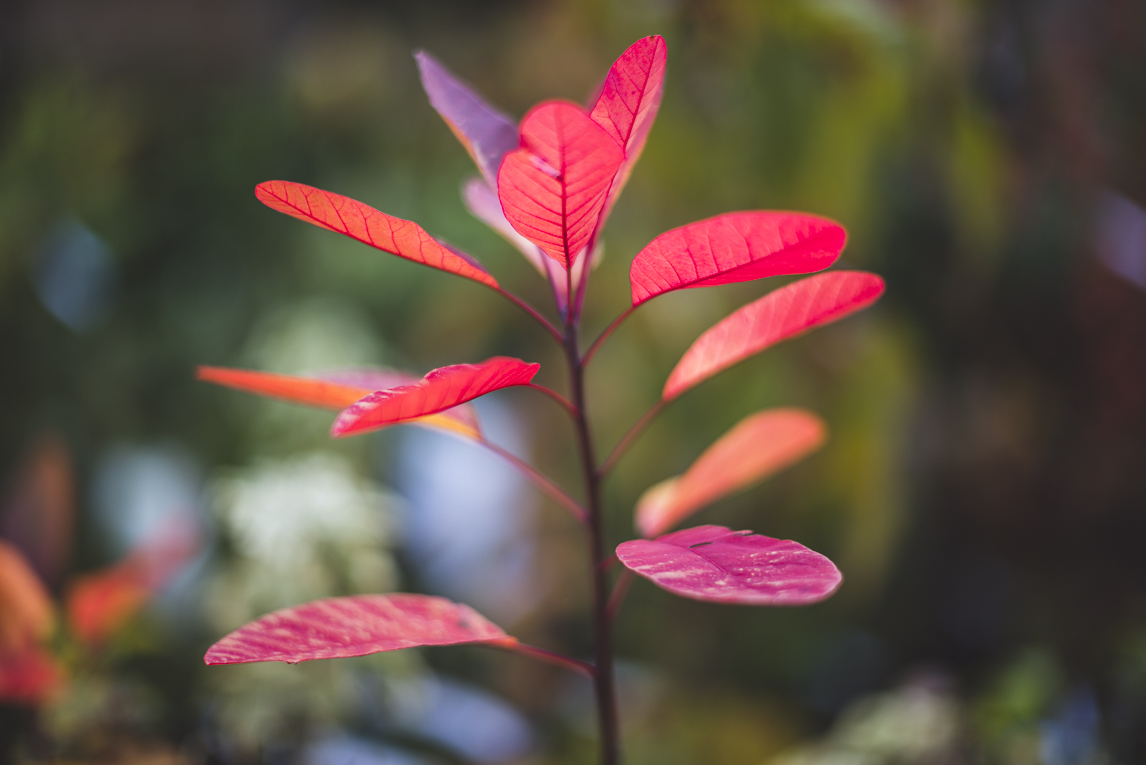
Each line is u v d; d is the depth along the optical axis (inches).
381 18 52.7
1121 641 33.8
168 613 30.2
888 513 41.0
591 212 16.4
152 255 48.9
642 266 16.6
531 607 44.0
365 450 38.3
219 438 42.4
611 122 16.6
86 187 47.0
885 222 39.4
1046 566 43.3
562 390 44.4
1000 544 44.8
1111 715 30.4
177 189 49.7
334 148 52.1
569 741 35.3
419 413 16.2
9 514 27.7
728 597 15.4
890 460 40.4
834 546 42.1
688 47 37.3
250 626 17.1
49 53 48.5
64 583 30.9
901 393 40.1
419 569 41.3
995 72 37.8
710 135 37.4
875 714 30.0
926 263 40.7
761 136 36.7
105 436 42.5
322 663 25.7
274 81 52.2
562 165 15.7
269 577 25.9
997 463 43.6
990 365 42.8
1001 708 28.0
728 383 41.9
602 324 42.8
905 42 35.1
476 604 42.2
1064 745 28.1
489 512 44.2
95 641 25.0
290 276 49.4
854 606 44.8
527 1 47.4
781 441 20.2
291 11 53.2
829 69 36.2
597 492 18.6
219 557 33.1
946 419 43.5
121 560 35.7
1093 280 39.8
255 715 24.7
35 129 45.7
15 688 22.6
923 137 37.3
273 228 50.1
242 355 46.3
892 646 44.1
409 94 51.6
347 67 51.2
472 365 15.9
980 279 40.1
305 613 17.5
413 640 17.5
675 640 45.0
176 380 45.8
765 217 15.8
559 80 41.8
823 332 39.9
